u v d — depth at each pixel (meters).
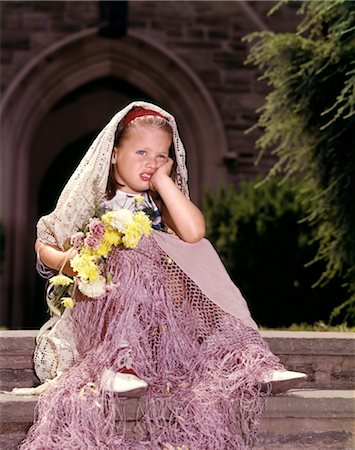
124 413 2.45
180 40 10.14
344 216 5.40
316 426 2.70
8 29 9.84
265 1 10.34
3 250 9.45
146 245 2.62
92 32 9.81
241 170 10.01
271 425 2.66
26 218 9.96
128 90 11.08
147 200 2.80
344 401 2.72
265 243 6.83
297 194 6.57
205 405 2.43
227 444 2.45
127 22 9.99
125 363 2.41
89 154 2.79
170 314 2.54
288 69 5.50
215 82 10.13
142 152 2.72
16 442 2.57
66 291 2.91
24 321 10.23
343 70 5.25
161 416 2.44
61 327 2.78
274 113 5.74
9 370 3.05
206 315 2.65
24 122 9.84
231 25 10.22
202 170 10.04
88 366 2.52
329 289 6.63
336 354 3.22
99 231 2.55
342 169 5.39
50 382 2.66
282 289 6.75
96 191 2.75
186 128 10.17
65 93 10.16
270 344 3.19
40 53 9.79
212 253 2.75
